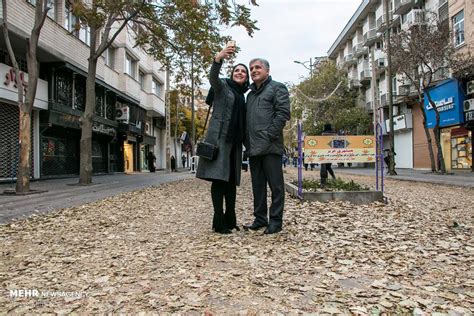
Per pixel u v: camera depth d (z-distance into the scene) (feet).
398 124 118.21
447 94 84.84
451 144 91.56
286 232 17.29
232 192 17.99
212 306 9.34
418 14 95.76
